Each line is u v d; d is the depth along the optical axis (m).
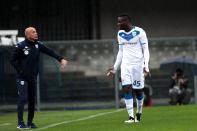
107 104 51.59
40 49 30.72
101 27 64.81
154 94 51.72
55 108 51.69
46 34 64.62
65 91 52.06
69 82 52.19
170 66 51.41
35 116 39.59
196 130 25.20
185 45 52.06
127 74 29.55
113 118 33.50
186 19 65.75
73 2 64.50
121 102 51.16
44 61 51.81
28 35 30.20
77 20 64.56
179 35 65.69
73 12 64.50
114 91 51.69
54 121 34.66
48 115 40.12
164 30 65.62
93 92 52.19
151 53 52.28
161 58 52.12
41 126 31.42
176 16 65.69
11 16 64.44
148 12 65.50
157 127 26.91
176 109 37.59
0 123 35.00
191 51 52.00
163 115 33.75
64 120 35.00
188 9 65.62
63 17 64.62
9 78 50.31
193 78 50.69
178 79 48.94
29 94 30.55
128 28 29.41
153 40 52.25
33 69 30.39
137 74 29.69
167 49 52.22
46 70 51.94
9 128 31.03
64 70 52.12
